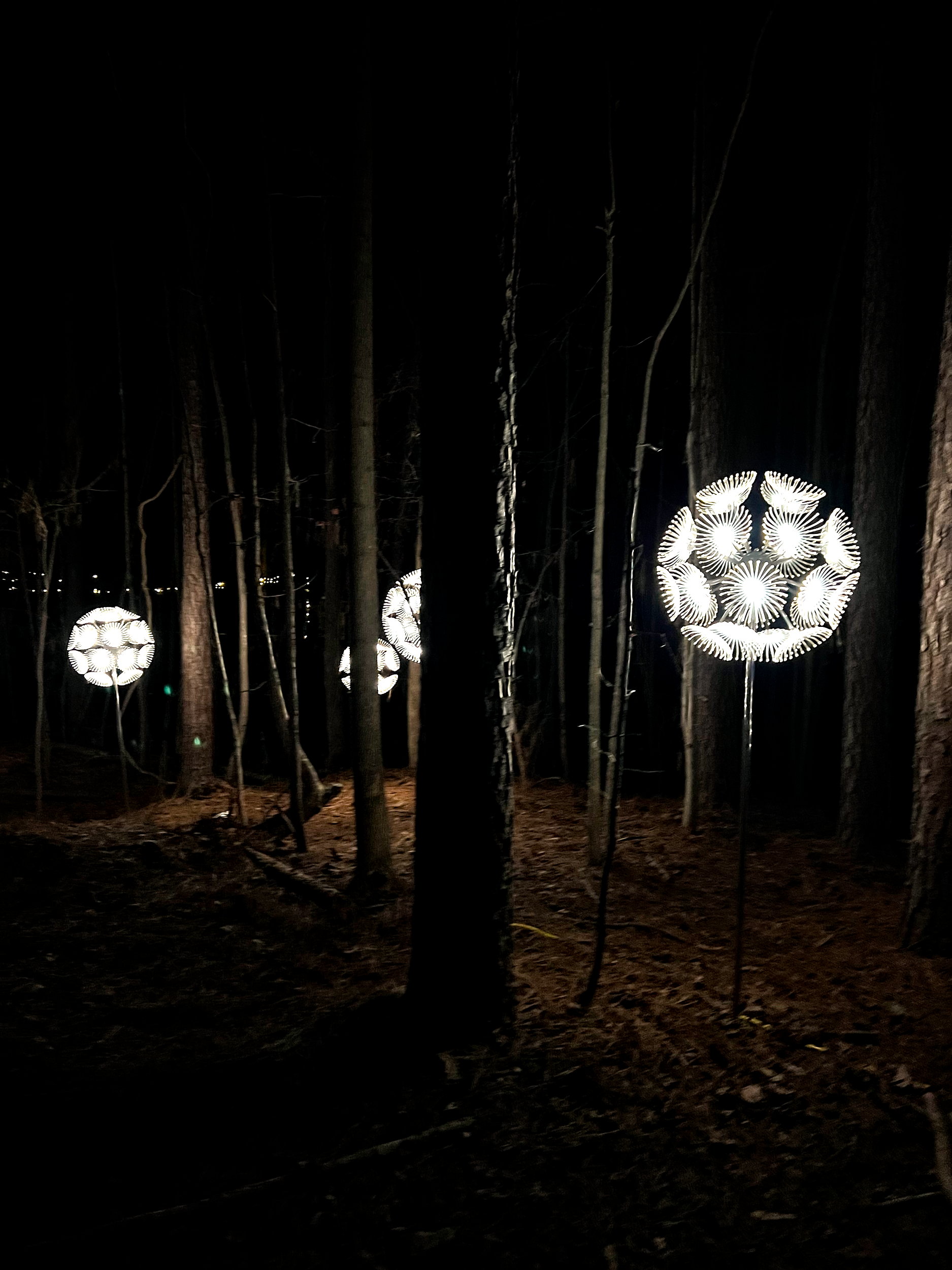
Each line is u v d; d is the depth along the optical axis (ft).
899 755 45.01
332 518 44.29
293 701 29.94
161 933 22.61
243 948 21.68
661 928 22.85
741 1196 12.41
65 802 40.86
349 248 24.89
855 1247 11.45
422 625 16.02
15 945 21.27
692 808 33.40
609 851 17.58
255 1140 13.35
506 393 15.47
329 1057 15.66
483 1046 15.81
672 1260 11.24
